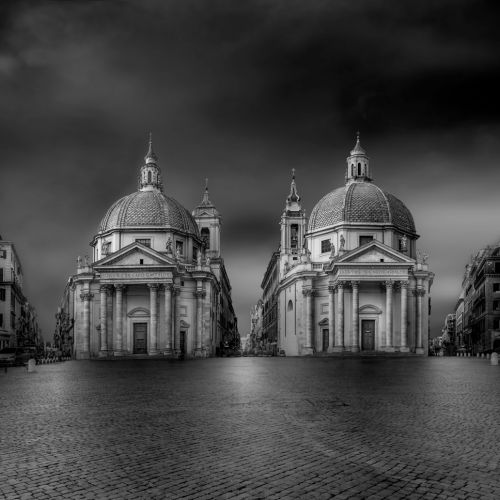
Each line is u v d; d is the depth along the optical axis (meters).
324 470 10.20
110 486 9.34
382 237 75.88
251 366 44.88
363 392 22.27
